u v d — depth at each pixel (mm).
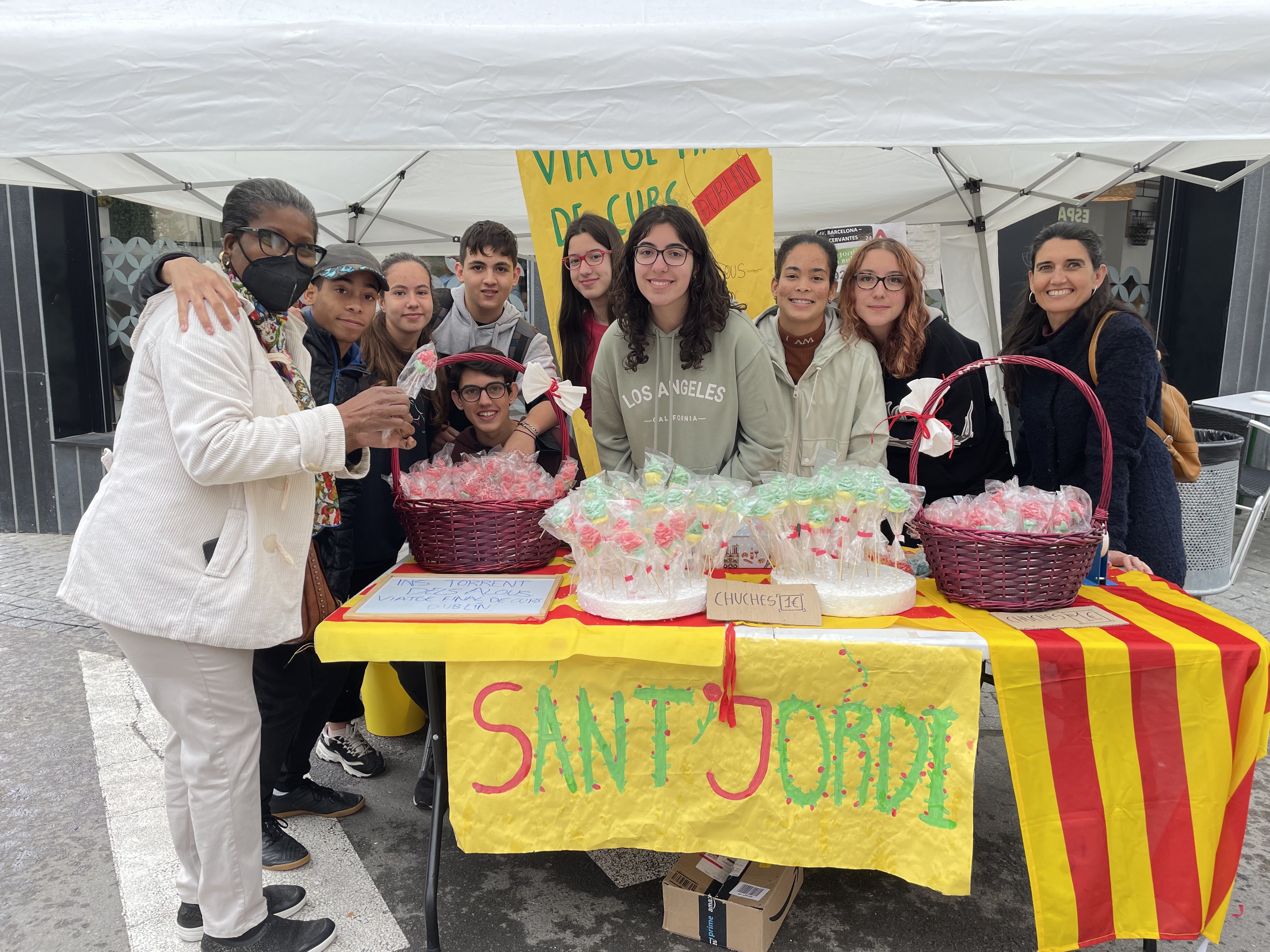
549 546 2330
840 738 1898
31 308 5949
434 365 2166
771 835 1953
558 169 3326
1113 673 1807
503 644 1883
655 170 3324
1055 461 2666
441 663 2396
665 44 2035
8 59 2020
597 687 1937
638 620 1945
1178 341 7152
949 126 2039
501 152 3855
